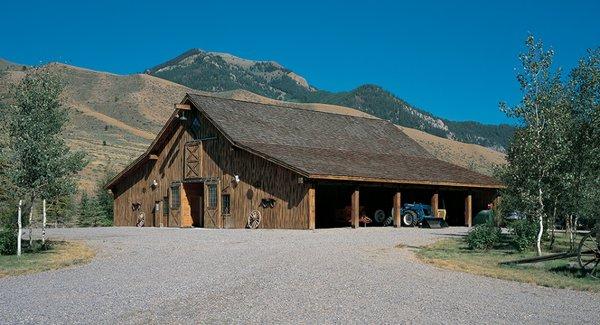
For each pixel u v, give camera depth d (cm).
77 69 16950
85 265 1433
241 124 3191
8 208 1858
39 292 1054
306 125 3550
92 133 9812
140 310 900
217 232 2608
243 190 3006
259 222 2911
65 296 1013
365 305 954
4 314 873
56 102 1766
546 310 948
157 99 15575
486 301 1009
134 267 1384
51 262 1477
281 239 2159
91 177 5691
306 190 2723
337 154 3222
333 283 1159
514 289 1141
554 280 1242
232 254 1650
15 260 1527
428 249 1855
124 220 3759
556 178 1767
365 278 1230
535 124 1762
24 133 1689
